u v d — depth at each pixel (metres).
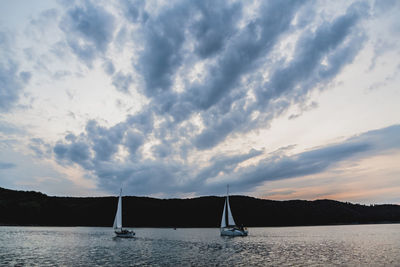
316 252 42.69
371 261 33.66
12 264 31.88
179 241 65.12
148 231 126.88
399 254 40.16
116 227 76.00
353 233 101.38
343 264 31.61
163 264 31.84
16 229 121.44
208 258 36.44
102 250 45.75
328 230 130.75
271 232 113.12
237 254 40.44
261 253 41.56
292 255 39.22
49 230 117.00
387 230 125.19
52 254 40.44
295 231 122.19
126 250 45.75
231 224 82.81
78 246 52.22
